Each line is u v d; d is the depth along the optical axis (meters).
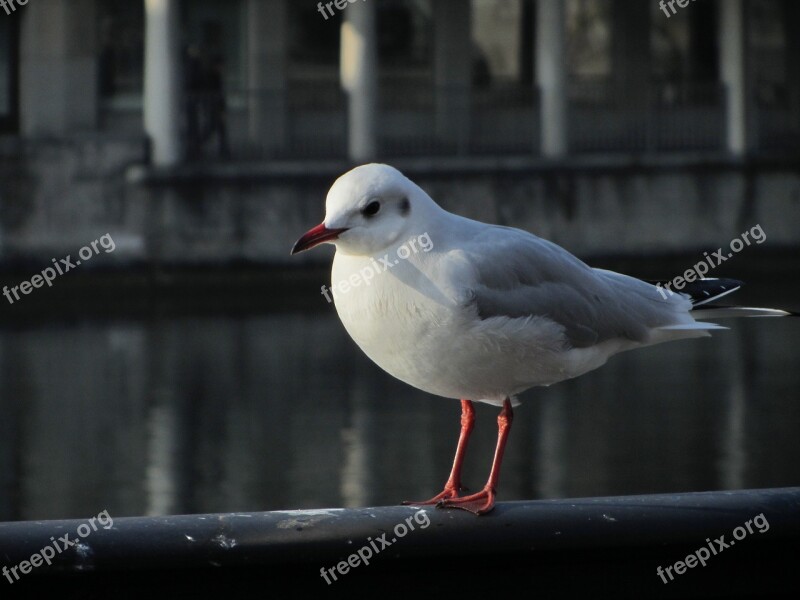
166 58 27.56
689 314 5.42
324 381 18.19
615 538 4.25
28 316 24.16
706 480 12.55
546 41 31.11
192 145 28.73
